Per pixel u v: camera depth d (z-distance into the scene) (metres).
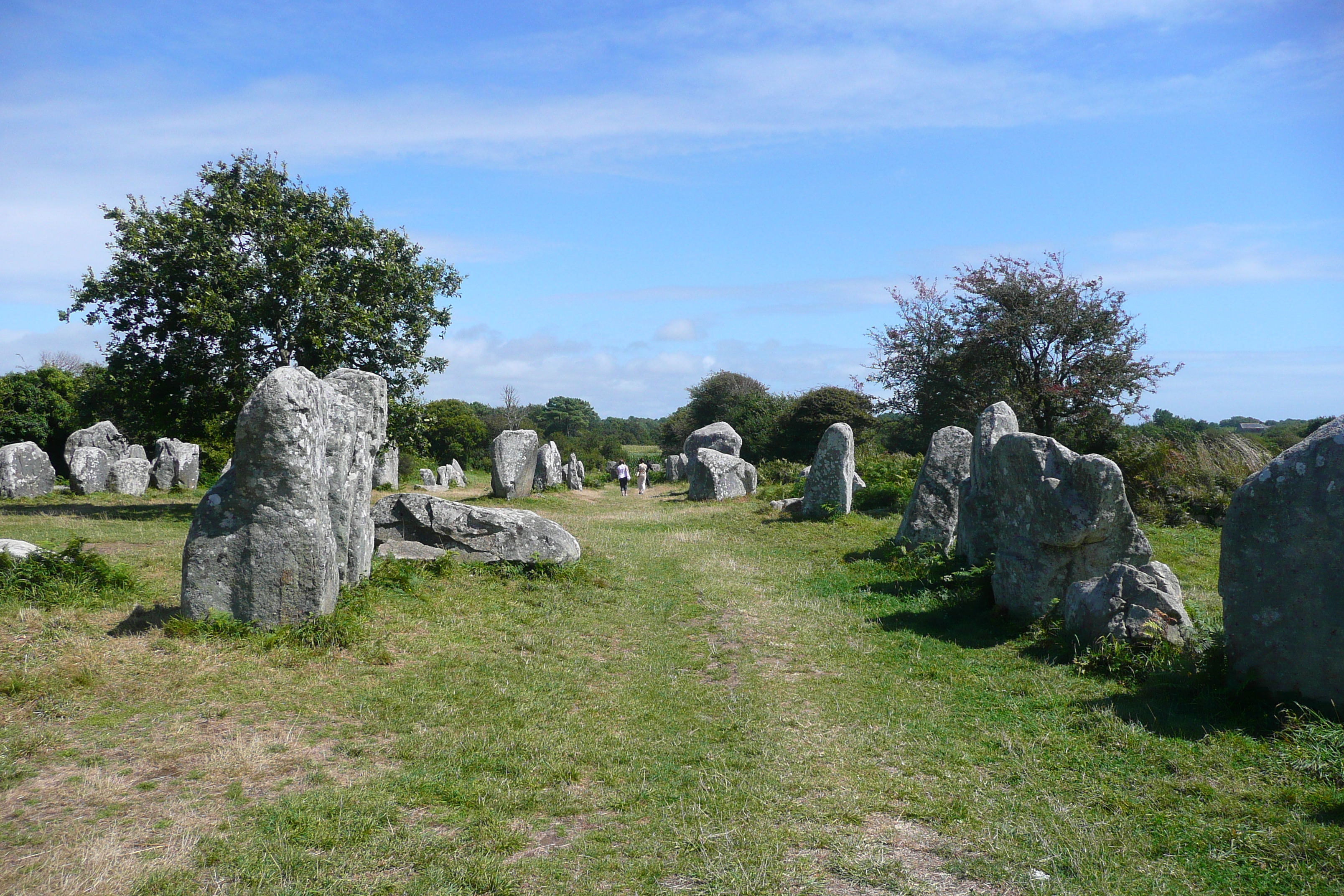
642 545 16.66
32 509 20.61
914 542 14.72
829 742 6.46
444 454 63.62
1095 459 9.20
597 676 8.09
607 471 51.12
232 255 20.45
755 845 4.72
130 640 7.71
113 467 25.95
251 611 8.11
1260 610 6.56
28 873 4.11
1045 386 26.61
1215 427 25.36
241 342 20.14
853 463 21.27
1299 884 4.16
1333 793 5.04
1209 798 5.13
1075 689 7.46
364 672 7.62
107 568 9.55
